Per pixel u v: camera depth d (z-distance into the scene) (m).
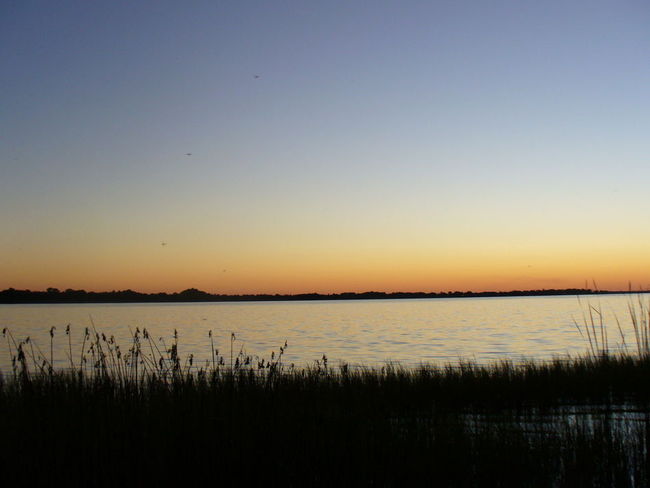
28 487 6.15
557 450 7.19
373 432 7.07
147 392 7.89
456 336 42.66
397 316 78.38
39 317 77.38
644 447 7.12
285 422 7.13
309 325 57.56
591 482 6.45
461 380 13.08
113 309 125.88
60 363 19.83
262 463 6.45
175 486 6.27
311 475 6.43
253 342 37.22
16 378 7.99
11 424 6.78
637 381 12.05
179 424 6.74
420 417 8.22
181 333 44.19
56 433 6.57
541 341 36.75
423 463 6.61
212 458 6.45
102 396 7.60
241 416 6.98
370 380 12.77
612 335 37.12
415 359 27.50
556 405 11.16
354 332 47.53
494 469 6.68
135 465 6.29
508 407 11.15
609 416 9.05
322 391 10.28
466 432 7.65
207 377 8.61
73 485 6.20
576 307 99.38
